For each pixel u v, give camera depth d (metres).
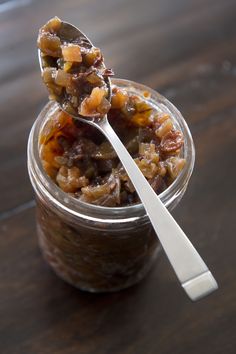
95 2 0.46
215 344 0.34
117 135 0.32
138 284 0.36
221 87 0.43
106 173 0.31
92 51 0.30
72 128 0.32
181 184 0.29
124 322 0.35
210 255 0.37
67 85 0.29
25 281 0.36
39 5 0.45
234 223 0.38
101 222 0.29
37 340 0.34
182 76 0.43
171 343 0.34
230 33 0.45
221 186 0.39
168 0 0.46
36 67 0.42
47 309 0.35
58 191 0.29
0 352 0.33
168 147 0.30
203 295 0.26
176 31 0.45
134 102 0.31
